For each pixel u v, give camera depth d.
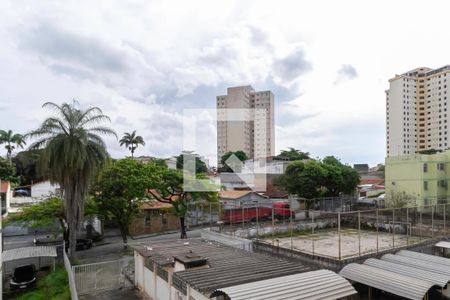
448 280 14.16
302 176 38.59
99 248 29.05
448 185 41.12
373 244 22.06
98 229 34.06
